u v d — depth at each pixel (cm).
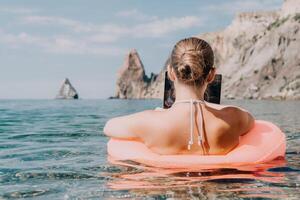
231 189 265
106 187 277
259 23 12575
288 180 293
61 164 393
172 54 348
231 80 10781
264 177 303
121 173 325
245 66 10681
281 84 9325
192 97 346
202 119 343
